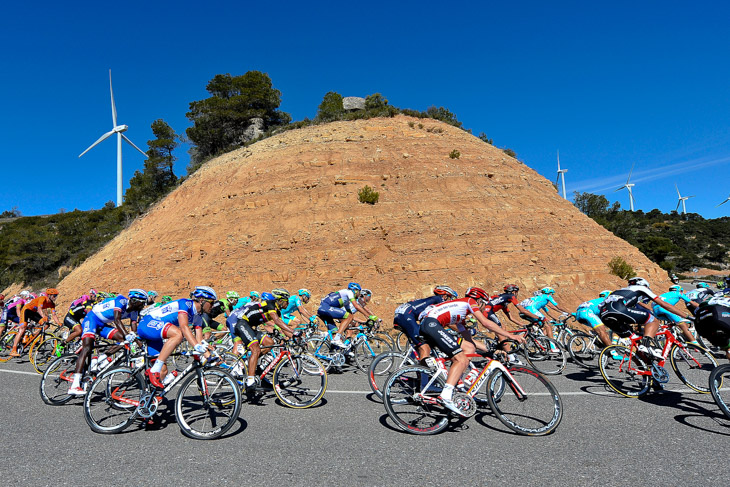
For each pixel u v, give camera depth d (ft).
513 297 28.99
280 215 69.10
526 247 60.23
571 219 70.54
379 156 78.02
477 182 72.33
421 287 54.13
